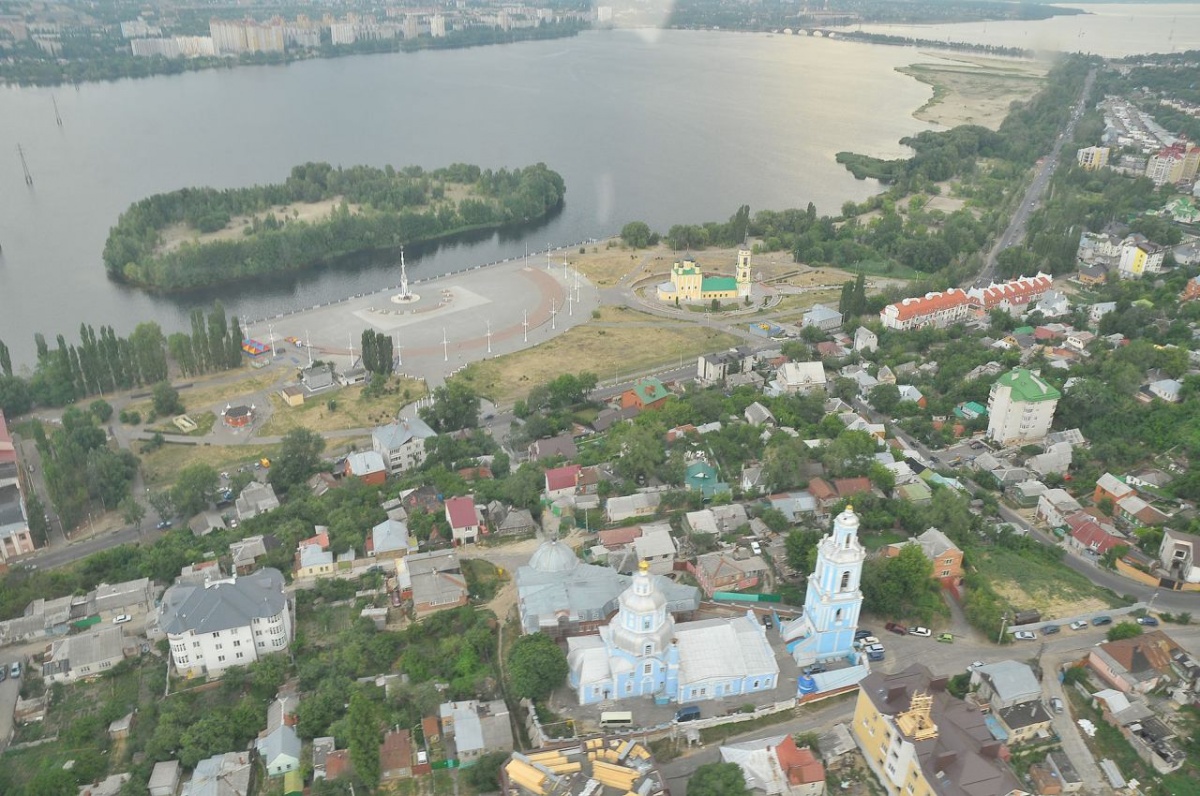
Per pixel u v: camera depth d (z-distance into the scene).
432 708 185.00
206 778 172.38
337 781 168.88
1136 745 168.38
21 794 172.75
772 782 161.00
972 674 184.88
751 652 187.00
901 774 157.25
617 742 165.38
